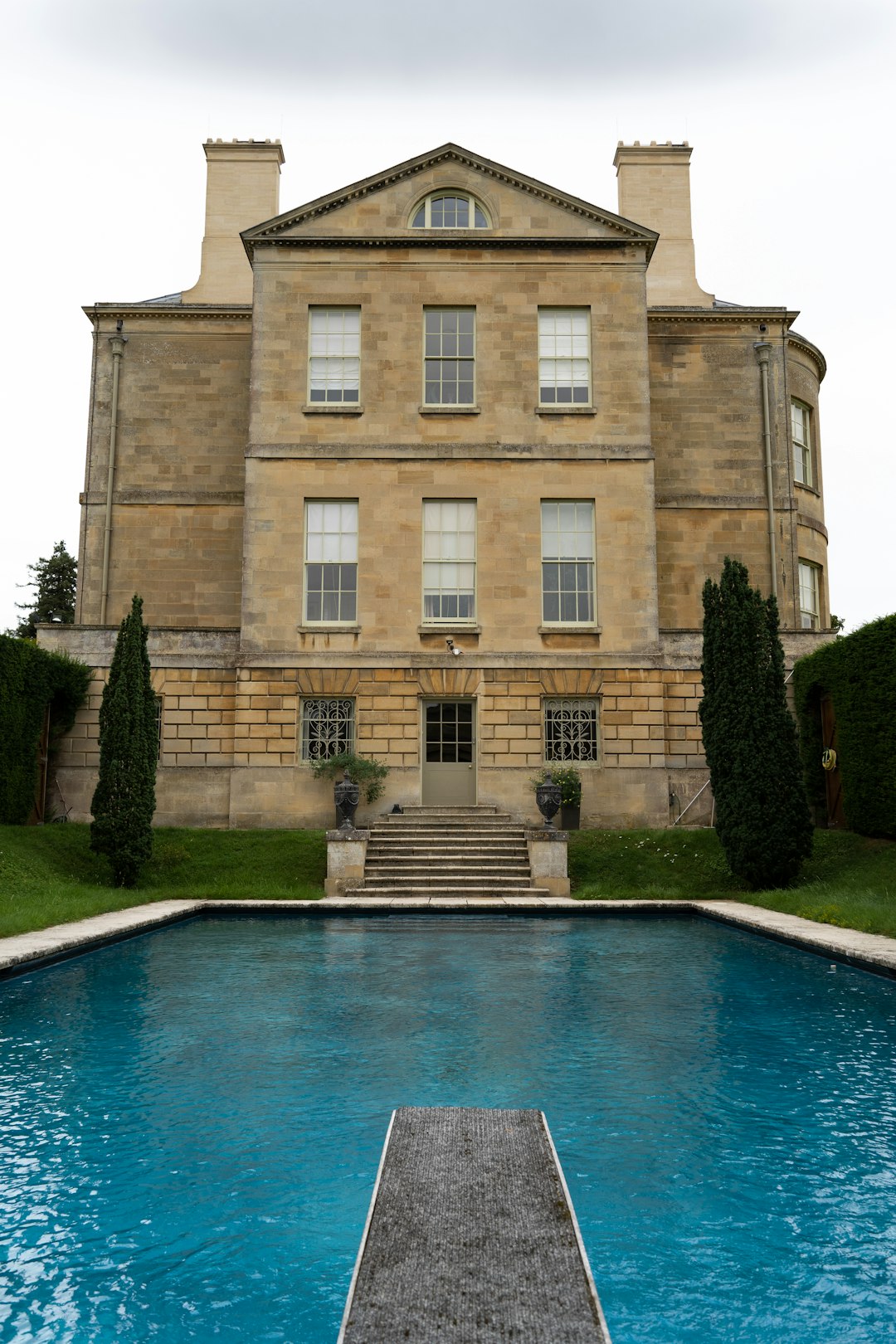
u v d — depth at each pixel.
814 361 29.38
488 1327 2.57
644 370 23.95
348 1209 4.81
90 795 22.53
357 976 10.76
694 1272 4.21
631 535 23.38
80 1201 4.90
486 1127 3.92
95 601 26.34
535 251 24.28
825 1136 5.83
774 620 18.39
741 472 27.05
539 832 18.45
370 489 23.48
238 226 28.89
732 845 17.95
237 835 20.67
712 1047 7.80
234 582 26.61
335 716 22.89
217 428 27.09
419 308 24.09
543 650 22.92
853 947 11.13
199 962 11.59
